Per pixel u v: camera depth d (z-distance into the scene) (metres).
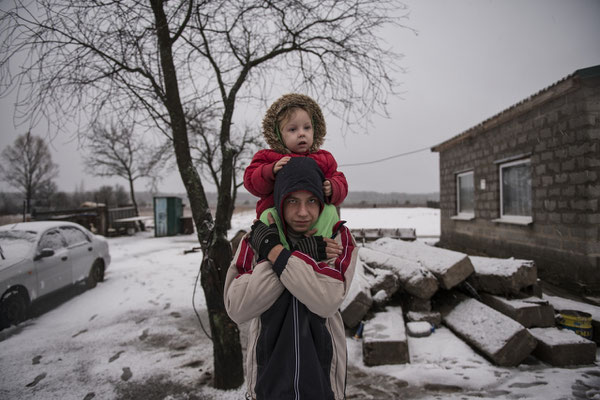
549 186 6.33
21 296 4.96
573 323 3.59
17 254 5.18
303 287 1.08
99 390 3.11
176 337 4.26
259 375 1.23
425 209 34.03
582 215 5.50
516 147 7.49
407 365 3.30
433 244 12.23
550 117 6.29
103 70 3.27
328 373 1.24
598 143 5.32
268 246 1.15
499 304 3.95
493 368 3.18
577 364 3.18
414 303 4.22
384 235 10.12
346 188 1.37
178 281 6.88
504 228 8.05
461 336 3.74
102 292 6.43
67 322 4.96
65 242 6.22
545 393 2.72
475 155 9.60
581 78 5.18
